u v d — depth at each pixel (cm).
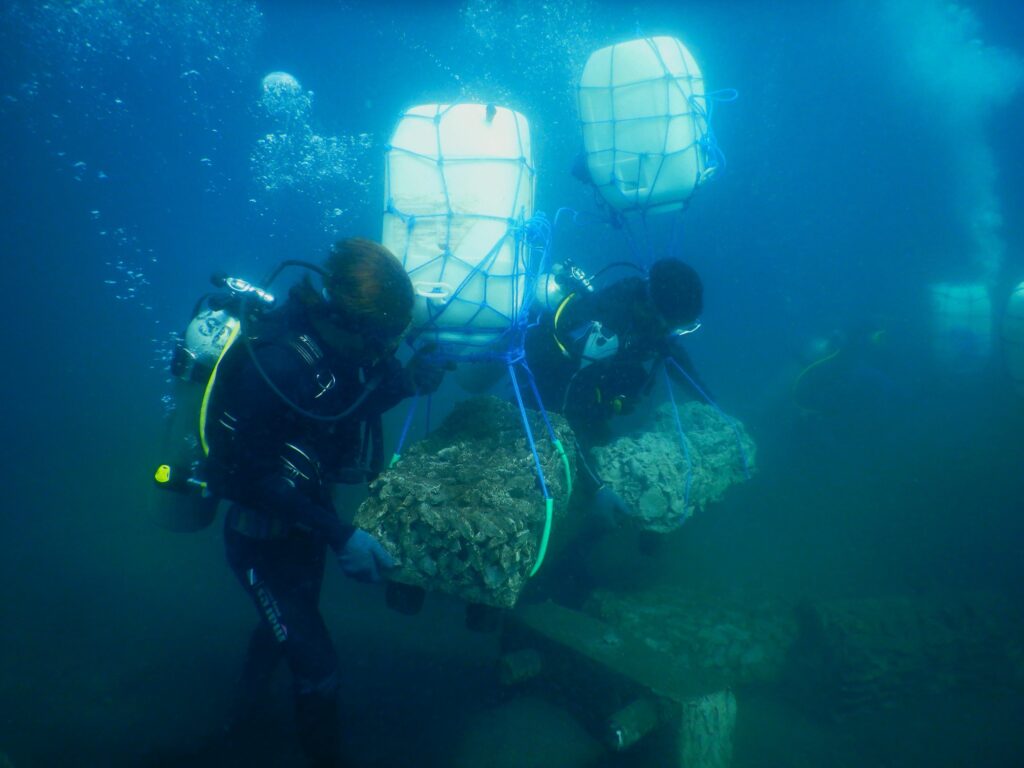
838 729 325
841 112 1973
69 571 470
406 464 241
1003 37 1678
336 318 197
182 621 402
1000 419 621
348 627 392
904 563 471
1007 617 377
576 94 340
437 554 204
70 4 2361
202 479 244
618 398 353
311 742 221
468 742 284
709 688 262
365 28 2334
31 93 3109
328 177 2166
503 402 296
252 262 3170
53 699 317
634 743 263
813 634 354
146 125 3384
